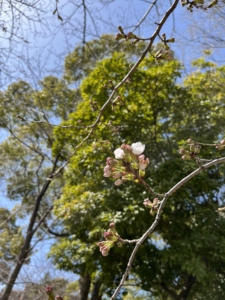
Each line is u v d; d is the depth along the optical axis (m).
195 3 2.38
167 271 6.88
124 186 6.95
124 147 1.96
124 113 6.88
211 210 6.20
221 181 7.04
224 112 7.56
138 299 9.31
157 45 9.07
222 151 6.63
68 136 7.42
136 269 6.95
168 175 6.11
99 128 6.74
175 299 6.73
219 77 8.09
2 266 9.00
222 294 6.82
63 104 10.91
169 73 7.02
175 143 7.74
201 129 7.51
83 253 7.12
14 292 9.17
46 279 8.51
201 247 5.80
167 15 2.44
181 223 6.22
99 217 6.15
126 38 2.48
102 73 7.06
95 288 9.16
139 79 6.96
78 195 7.26
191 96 7.49
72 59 8.41
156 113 7.16
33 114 10.52
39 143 11.42
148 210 6.07
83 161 6.89
